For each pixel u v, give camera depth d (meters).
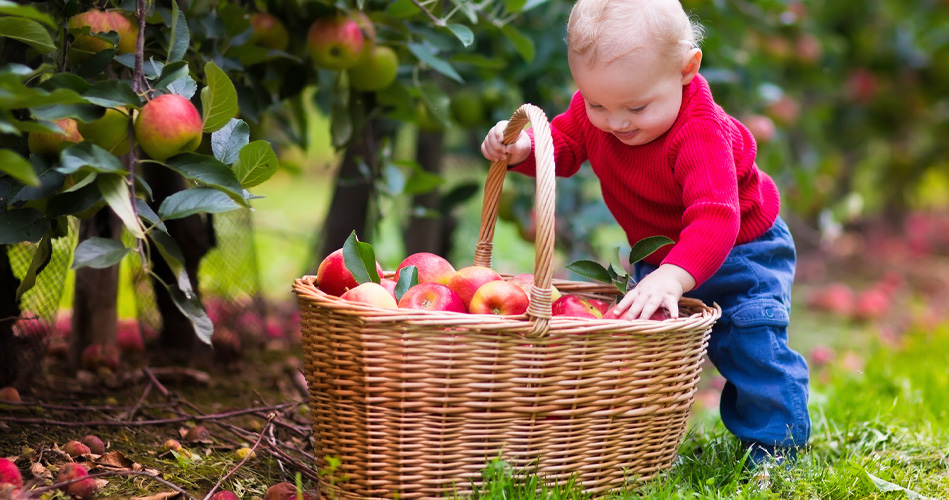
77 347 2.60
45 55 1.87
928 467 2.00
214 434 2.16
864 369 3.10
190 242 2.69
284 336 3.42
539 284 1.55
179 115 1.53
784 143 4.22
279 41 2.30
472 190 3.17
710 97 1.84
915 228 7.68
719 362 2.04
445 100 2.64
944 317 4.83
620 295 2.11
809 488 1.82
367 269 1.78
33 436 1.95
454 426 1.61
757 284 1.97
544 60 3.08
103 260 1.48
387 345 1.56
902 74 5.70
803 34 4.26
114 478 1.77
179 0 2.26
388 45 2.55
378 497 1.63
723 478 1.84
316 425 1.71
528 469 1.65
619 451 1.73
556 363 1.61
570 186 3.36
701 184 1.76
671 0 1.74
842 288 5.20
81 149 1.44
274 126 3.21
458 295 1.79
